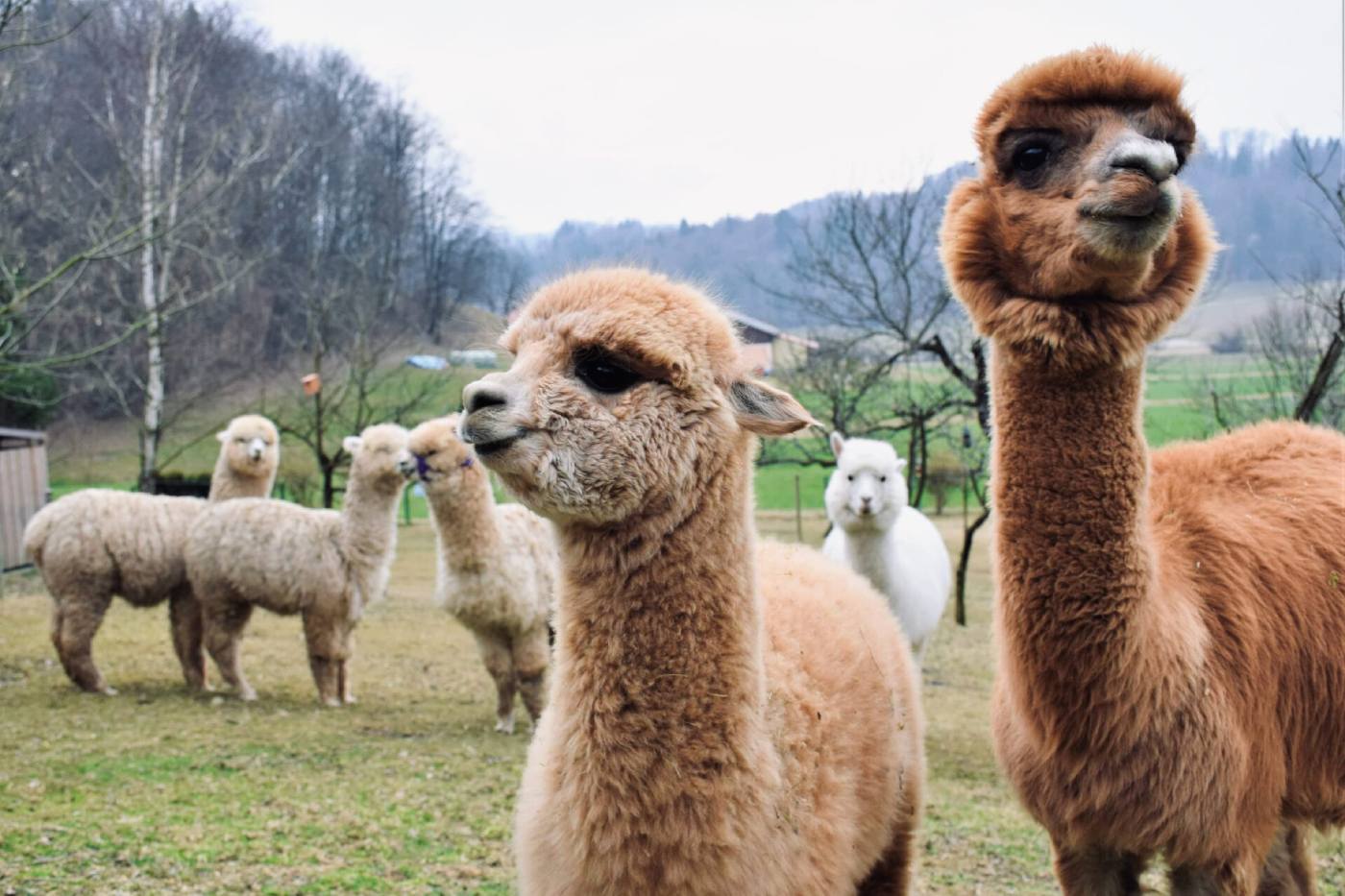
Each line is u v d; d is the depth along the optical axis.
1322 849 6.59
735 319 3.69
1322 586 4.17
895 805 3.88
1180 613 3.82
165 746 8.16
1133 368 3.74
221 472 11.35
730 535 3.07
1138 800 3.76
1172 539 4.18
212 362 30.91
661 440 3.00
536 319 3.16
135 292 26.95
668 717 2.94
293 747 8.42
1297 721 4.10
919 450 22.08
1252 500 4.41
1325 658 4.09
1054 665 3.77
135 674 11.42
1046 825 4.05
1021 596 3.81
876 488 9.88
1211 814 3.75
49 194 21.28
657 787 2.91
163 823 6.08
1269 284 26.91
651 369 3.03
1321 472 4.54
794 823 3.09
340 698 10.70
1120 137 3.57
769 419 3.10
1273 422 4.94
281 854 5.67
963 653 15.23
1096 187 3.51
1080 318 3.69
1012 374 3.84
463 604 9.24
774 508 28.75
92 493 10.58
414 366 33.09
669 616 2.99
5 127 17.86
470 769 7.99
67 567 10.24
